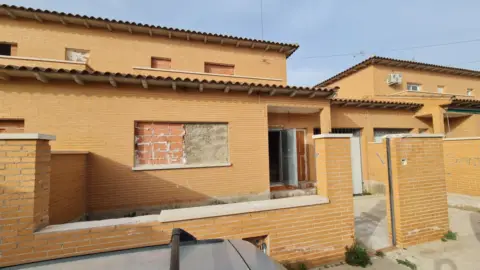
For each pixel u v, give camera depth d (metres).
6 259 2.29
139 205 5.71
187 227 2.83
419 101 10.17
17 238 2.33
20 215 2.35
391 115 9.82
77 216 4.77
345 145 3.81
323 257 3.49
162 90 6.06
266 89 6.60
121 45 8.58
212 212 2.96
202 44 9.57
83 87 5.50
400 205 4.05
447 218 4.42
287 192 7.43
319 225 3.51
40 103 5.21
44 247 2.39
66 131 5.33
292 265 3.30
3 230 2.30
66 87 5.39
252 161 6.75
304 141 8.70
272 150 9.71
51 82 5.30
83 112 5.46
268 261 1.51
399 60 12.09
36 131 5.15
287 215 3.34
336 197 3.67
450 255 3.69
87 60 8.22
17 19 7.55
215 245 1.69
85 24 8.02
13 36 7.49
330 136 3.72
